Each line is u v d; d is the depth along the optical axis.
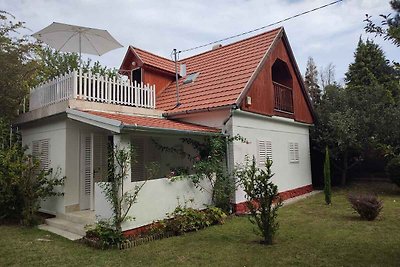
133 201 7.57
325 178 12.48
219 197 10.30
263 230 7.06
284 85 15.81
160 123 9.56
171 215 8.66
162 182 8.62
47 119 10.35
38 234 8.23
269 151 13.15
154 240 7.49
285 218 9.76
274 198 7.14
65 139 9.64
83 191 9.95
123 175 7.51
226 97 11.24
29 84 13.01
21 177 9.30
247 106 11.45
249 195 7.20
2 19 11.52
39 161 9.75
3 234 8.24
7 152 9.70
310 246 6.76
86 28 11.28
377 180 18.55
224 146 10.83
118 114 9.89
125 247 6.96
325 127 17.48
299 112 16.11
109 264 5.92
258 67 12.28
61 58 20.52
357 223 8.87
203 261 5.97
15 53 11.50
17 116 11.82
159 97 14.01
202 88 12.85
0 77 10.94
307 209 11.29
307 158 16.98
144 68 14.29
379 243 6.90
